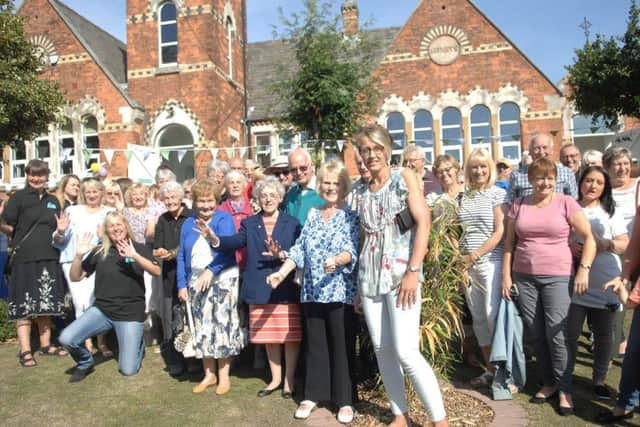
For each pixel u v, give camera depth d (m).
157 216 6.82
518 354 4.65
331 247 4.23
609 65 12.32
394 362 3.90
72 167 16.67
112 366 5.97
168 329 5.69
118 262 5.62
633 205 5.38
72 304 6.73
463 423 4.15
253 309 4.88
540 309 4.52
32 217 6.16
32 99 10.70
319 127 12.29
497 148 16.39
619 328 4.93
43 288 6.12
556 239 4.41
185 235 5.21
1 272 7.21
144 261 5.44
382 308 3.82
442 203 4.80
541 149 5.42
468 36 16.64
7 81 10.27
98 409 4.72
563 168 5.37
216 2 16.75
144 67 16.78
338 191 4.36
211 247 4.92
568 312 4.38
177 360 5.63
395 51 17.09
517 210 4.61
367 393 4.83
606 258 4.47
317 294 4.25
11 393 5.14
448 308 4.54
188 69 16.44
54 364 6.07
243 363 6.06
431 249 4.39
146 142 16.61
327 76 11.81
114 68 18.80
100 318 5.55
